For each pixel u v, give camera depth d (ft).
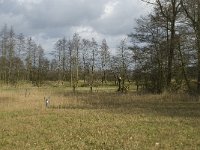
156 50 132.77
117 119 61.98
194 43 123.44
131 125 55.72
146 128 53.06
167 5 129.29
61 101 94.32
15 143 43.83
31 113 71.41
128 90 155.74
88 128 53.52
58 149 40.78
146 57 134.41
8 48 265.54
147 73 134.62
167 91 119.55
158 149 40.24
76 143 43.42
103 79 265.54
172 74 130.93
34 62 288.10
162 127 53.78
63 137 47.26
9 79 258.57
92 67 272.51
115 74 222.28
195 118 62.44
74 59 279.08
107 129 52.49
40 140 45.42
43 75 292.81
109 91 159.12
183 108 79.61
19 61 275.18
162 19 130.31
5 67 264.72
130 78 158.92
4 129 53.16
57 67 295.07
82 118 63.82
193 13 121.70
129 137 46.73
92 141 44.52
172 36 128.26
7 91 135.33
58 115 68.13
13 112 73.10
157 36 133.08
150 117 63.98
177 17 127.54
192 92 118.73
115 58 209.56
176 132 49.75
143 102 95.25
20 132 50.83
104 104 90.38
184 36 125.90
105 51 272.31
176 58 129.49
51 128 53.93
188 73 129.39
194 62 126.41
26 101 95.45
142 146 41.68
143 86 136.46
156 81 132.77
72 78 281.74
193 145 41.91
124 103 93.15
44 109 78.28
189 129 51.83
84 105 87.15
